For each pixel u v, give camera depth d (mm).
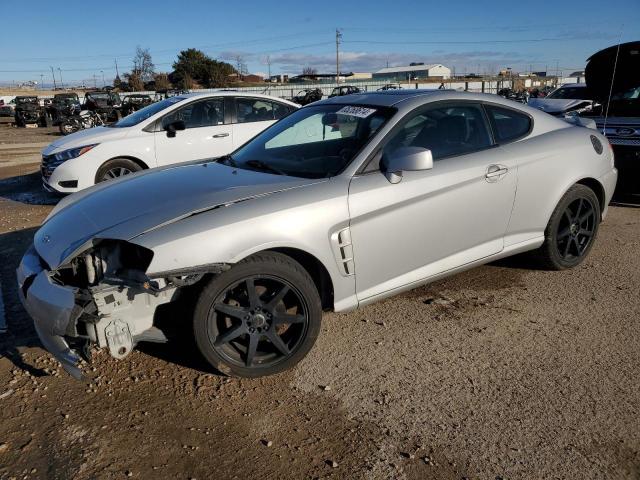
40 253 3084
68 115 31188
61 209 3584
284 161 3783
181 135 7969
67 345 2885
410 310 4066
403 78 101938
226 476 2457
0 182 10352
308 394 3057
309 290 3158
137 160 7812
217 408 2938
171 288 2803
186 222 2904
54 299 2791
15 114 32844
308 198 3189
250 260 3004
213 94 8281
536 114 4445
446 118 3885
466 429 2746
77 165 7477
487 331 3736
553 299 4219
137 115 8328
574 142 4465
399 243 3533
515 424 2773
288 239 3059
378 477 2443
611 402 2932
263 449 2627
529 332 3713
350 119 3828
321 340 3650
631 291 4348
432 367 3299
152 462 2543
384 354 3457
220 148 8227
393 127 3592
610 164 4797
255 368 3141
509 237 4176
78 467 2514
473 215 3854
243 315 3055
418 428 2760
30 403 2988
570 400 2955
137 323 2930
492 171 3896
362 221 3340
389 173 3445
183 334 3105
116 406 2959
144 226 2900
